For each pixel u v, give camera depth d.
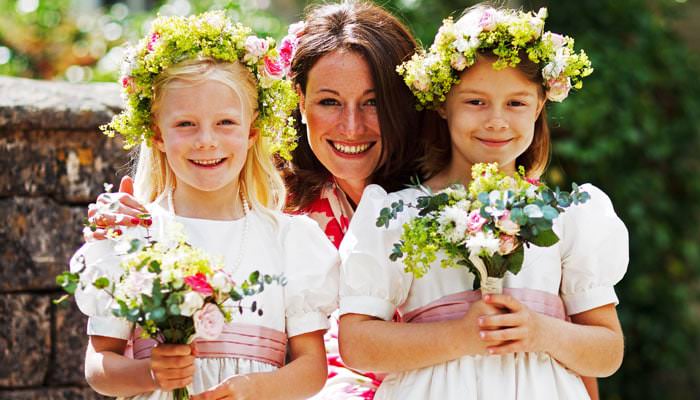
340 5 4.30
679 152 7.92
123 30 6.88
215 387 3.29
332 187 4.32
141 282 3.08
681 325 7.82
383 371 3.54
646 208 7.63
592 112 7.20
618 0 7.70
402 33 4.24
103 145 4.64
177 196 3.70
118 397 3.46
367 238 3.63
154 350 3.17
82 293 3.44
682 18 8.28
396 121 4.05
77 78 6.50
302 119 4.25
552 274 3.62
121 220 3.47
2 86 4.79
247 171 3.76
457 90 3.70
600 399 7.65
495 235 3.24
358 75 4.04
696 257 7.86
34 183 4.56
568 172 7.36
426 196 3.47
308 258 3.65
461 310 3.56
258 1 7.88
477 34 3.59
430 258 3.34
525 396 3.44
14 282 4.52
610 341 3.59
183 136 3.50
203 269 3.13
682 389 7.94
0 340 4.49
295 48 4.17
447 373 3.47
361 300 3.59
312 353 3.58
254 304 3.25
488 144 3.65
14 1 6.82
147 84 3.58
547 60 3.66
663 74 7.83
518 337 3.33
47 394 4.54
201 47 3.55
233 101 3.54
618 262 3.67
